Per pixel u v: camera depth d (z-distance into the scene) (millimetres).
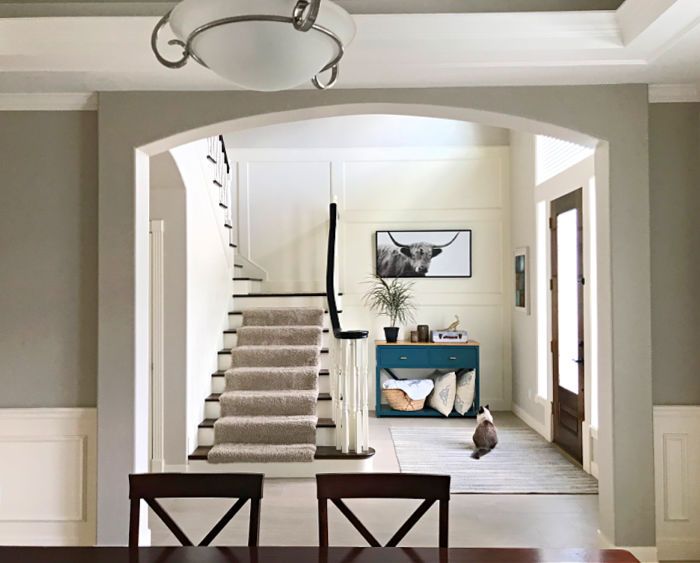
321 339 5902
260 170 7352
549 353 5848
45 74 3137
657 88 3422
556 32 2896
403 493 2086
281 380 5328
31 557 1784
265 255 7340
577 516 4027
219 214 5961
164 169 4477
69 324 3510
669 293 3459
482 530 3797
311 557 1774
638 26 2738
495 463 5148
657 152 3465
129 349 3428
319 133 7340
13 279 3512
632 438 3379
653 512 3359
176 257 4820
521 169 6816
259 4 1257
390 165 7367
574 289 5215
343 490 2088
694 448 3434
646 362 3379
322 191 7348
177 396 4801
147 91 3422
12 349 3510
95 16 2949
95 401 3508
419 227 7367
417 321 7352
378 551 1817
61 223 3520
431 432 6191
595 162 3613
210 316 5566
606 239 3447
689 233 3459
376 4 3049
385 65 3053
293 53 1372
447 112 3506
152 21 2859
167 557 1778
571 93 3393
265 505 4250
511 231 7293
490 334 7344
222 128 3523
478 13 2926
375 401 7320
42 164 3514
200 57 1454
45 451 3510
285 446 4848
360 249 7367
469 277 7328
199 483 2117
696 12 2520
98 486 3418
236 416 5090
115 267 3436
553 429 5770
